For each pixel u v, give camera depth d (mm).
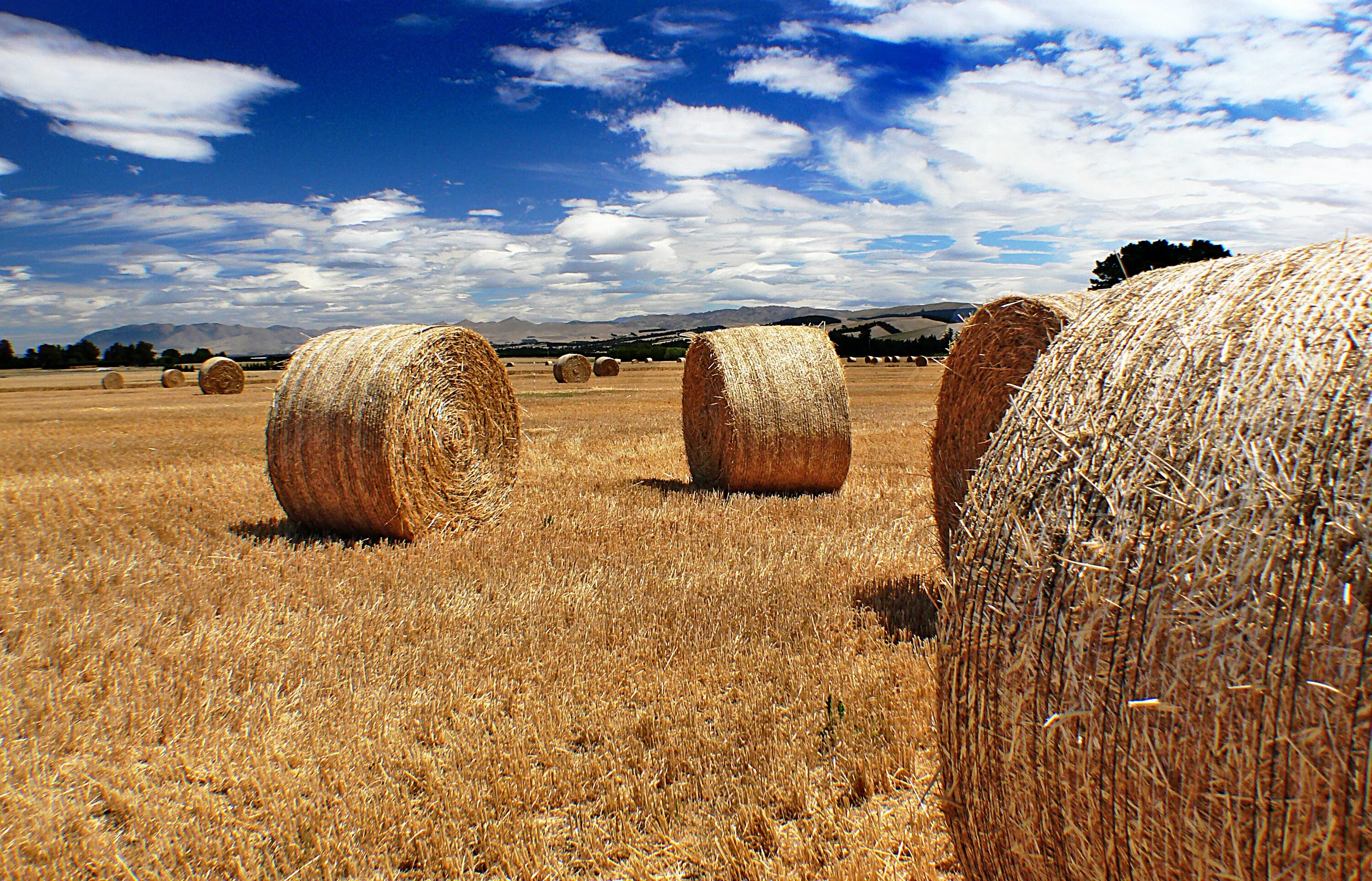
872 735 4168
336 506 8609
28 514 9969
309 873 3314
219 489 11852
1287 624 2025
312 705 4617
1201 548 2234
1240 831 2068
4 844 3428
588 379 39594
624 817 3609
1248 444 2287
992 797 2768
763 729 4273
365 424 8281
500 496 9836
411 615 6000
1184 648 2193
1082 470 2639
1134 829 2291
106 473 13641
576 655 5238
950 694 2963
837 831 3465
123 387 45719
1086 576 2463
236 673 5055
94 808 3748
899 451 15031
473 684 4855
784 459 10836
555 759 4043
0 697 4660
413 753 4086
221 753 4102
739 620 5793
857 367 50719
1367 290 2482
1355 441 2104
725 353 10922
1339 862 1913
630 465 13898
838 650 5270
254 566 7297
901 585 6617
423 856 3404
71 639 5492
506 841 3510
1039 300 6250
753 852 3354
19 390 46281
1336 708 1920
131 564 7367
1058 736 2490
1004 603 2725
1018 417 3029
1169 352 2672
